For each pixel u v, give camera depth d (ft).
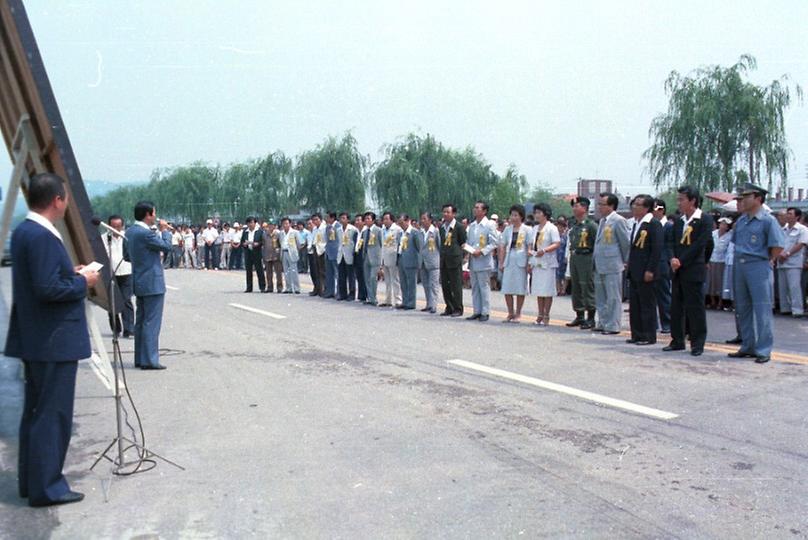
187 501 13.71
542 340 32.83
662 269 35.55
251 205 177.99
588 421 18.88
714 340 33.12
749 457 15.87
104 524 12.72
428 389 22.77
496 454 16.24
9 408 21.04
